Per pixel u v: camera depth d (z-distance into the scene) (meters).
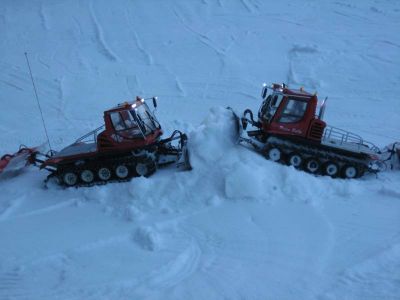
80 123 15.25
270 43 23.64
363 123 14.59
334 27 25.73
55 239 7.87
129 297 6.14
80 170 10.01
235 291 6.23
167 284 6.47
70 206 9.22
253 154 10.05
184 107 16.41
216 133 10.01
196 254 7.27
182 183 9.20
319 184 9.30
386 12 27.83
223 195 8.98
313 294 6.13
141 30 26.67
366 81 18.78
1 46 24.97
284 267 6.79
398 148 10.79
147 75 20.16
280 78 19.39
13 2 34.22
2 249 7.61
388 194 9.14
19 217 8.83
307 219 8.16
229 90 18.11
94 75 20.39
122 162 9.97
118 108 9.91
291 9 29.38
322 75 19.47
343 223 8.04
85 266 6.96
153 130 10.55
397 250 7.16
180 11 29.94
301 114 10.19
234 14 28.92
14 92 18.66
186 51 23.03
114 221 8.45
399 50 21.91
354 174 10.07
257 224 8.05
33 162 11.02
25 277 6.75
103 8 31.25
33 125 15.28
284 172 9.36
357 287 6.27
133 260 7.08
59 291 6.35
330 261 6.91
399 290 6.19
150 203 8.87
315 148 10.27
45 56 23.16
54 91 18.69
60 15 30.33
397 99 16.91
